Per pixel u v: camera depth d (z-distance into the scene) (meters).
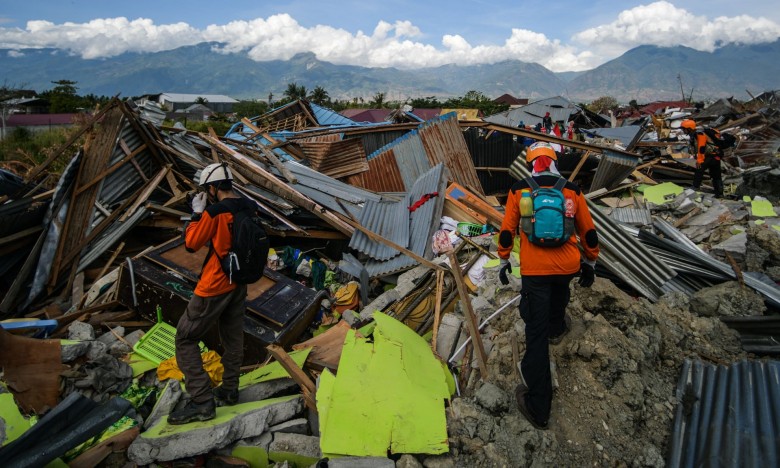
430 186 7.83
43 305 5.89
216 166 3.59
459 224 7.49
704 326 4.64
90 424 3.05
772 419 3.21
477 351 4.03
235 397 3.91
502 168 11.30
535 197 3.35
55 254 6.10
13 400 3.31
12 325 4.56
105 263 6.62
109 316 5.24
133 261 5.26
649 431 3.49
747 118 21.98
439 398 3.61
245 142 10.73
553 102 39.03
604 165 10.76
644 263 5.95
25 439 2.77
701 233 8.38
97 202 6.69
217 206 3.42
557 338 4.02
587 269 3.65
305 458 3.30
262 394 4.07
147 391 4.15
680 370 4.08
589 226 3.45
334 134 11.14
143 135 7.59
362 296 6.30
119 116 7.01
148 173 7.88
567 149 11.80
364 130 11.20
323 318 5.73
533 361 3.34
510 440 3.25
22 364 3.80
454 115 10.07
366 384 3.51
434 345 4.53
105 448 3.27
